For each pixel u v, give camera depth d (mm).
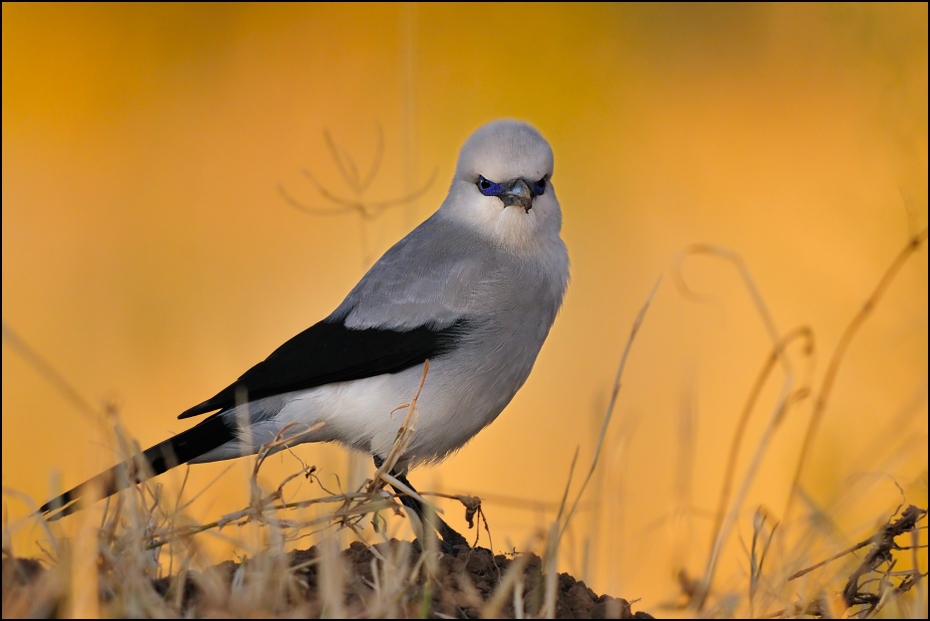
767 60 21125
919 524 10523
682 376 15609
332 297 17891
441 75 21219
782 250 17484
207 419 8461
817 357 14508
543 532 6879
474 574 6820
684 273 17922
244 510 6582
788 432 13336
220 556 7754
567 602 6461
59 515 6746
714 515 9156
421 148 20234
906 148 15102
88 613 5367
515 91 21234
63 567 5695
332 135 20234
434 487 8773
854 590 6969
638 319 8141
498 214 9094
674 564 7742
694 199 19297
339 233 18875
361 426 8719
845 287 15391
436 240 9242
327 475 8703
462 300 8844
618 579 6984
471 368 8812
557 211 9492
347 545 7891
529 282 9055
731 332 16484
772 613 6797
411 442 8789
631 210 19359
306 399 8680
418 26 21484
